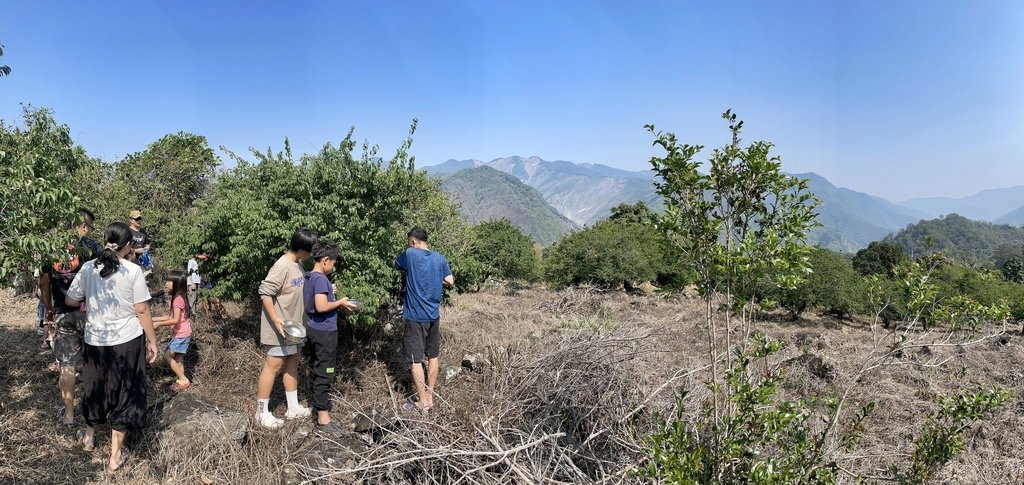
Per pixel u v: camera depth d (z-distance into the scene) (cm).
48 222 375
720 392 345
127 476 378
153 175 1335
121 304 381
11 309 764
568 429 427
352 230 583
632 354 509
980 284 1524
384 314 712
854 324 1848
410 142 639
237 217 598
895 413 594
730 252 279
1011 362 924
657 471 289
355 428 438
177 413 428
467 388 529
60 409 458
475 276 760
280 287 442
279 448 414
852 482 356
